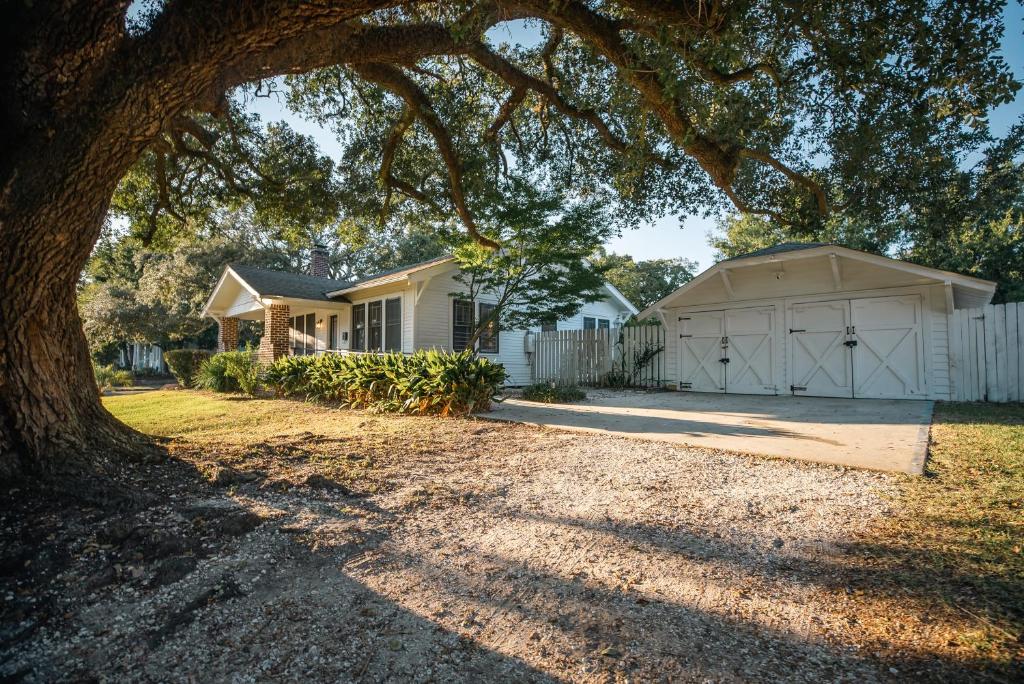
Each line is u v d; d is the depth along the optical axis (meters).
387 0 3.27
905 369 9.90
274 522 3.28
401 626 2.20
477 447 5.66
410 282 14.04
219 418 9.06
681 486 4.05
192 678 1.85
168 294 26.55
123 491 3.49
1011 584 2.30
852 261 10.45
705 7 4.30
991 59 4.36
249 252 30.39
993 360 9.05
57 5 2.92
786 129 7.11
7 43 3.05
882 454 4.80
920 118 5.82
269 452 5.03
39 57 3.05
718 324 12.53
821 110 6.81
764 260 11.00
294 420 8.55
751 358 11.93
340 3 3.18
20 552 2.70
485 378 8.65
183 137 10.76
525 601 2.38
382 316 15.83
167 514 3.26
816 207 9.45
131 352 38.53
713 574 2.59
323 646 2.05
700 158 6.50
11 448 3.56
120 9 3.09
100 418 4.28
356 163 11.54
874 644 1.94
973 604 2.16
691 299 13.05
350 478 4.34
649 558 2.79
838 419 7.29
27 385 3.65
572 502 3.75
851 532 3.03
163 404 12.01
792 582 2.47
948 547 2.72
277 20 3.24
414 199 11.94
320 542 3.03
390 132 10.75
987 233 19.14
